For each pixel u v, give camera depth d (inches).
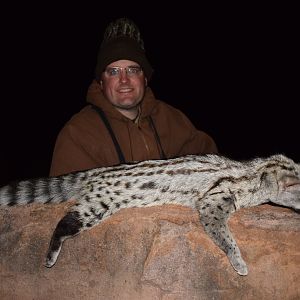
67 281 46.5
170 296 44.3
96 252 46.1
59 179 49.3
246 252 46.0
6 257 48.1
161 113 59.7
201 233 45.7
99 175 48.7
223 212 47.2
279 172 50.2
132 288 44.8
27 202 49.3
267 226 46.9
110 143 55.4
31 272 47.5
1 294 48.2
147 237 45.2
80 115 56.4
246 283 45.3
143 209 47.6
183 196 48.5
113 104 57.8
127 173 48.3
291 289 46.0
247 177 49.1
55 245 45.9
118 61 56.8
